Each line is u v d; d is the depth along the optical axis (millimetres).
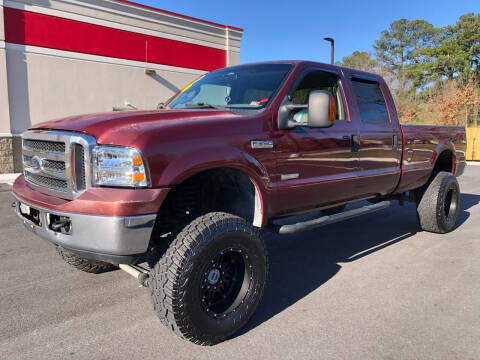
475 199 8750
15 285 3646
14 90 12164
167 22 15391
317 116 2861
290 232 3172
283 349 2639
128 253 2320
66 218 2449
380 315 3129
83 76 13492
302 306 3291
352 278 3920
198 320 2502
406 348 2664
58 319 3012
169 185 2432
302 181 3361
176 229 2588
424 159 5199
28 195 2785
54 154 2613
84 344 2674
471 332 2881
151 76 15227
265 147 3000
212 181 3172
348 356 2562
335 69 3977
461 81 33156
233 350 2623
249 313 2803
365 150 4098
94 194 2324
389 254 4688
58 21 12773
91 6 13391
